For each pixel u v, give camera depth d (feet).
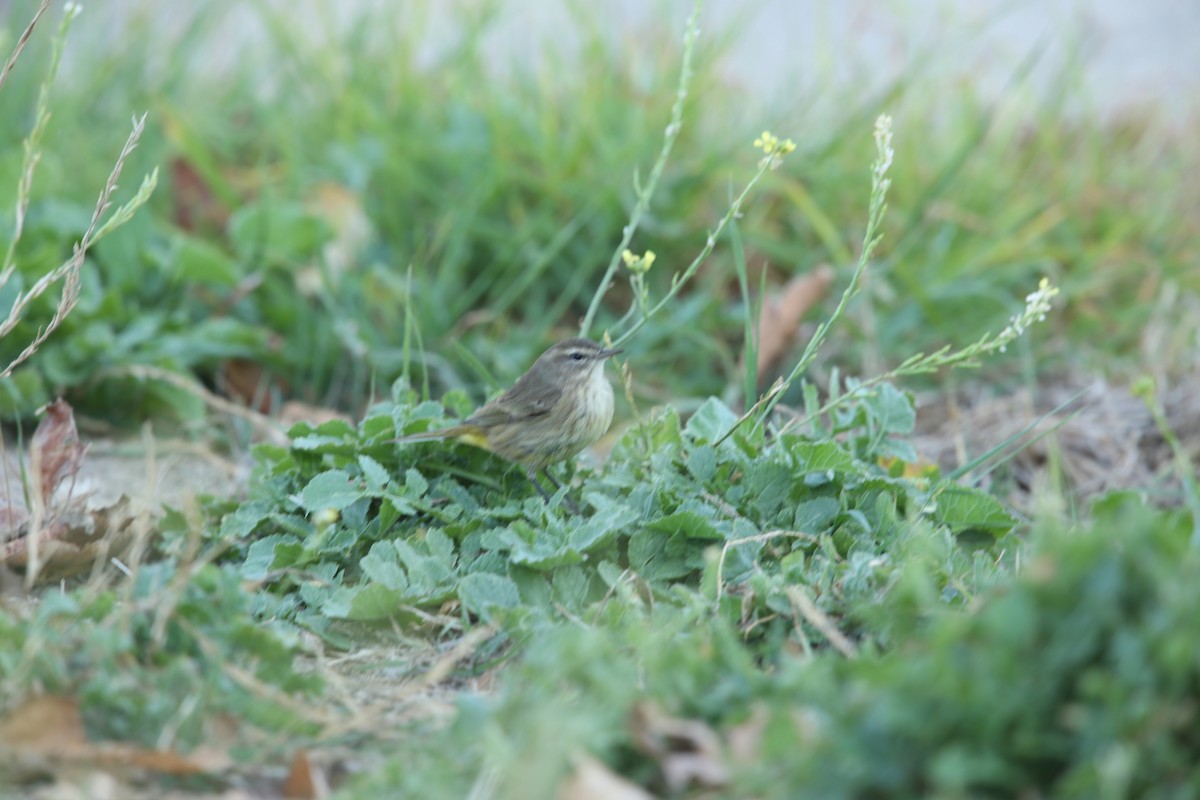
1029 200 48.98
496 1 54.75
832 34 61.41
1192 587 15.61
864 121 49.73
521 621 23.26
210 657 20.36
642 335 42.91
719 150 47.75
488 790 17.51
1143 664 15.26
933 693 15.79
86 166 47.85
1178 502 36.19
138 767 18.95
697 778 17.34
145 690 19.79
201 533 27.68
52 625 20.77
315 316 43.06
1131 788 15.16
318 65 53.52
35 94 51.96
